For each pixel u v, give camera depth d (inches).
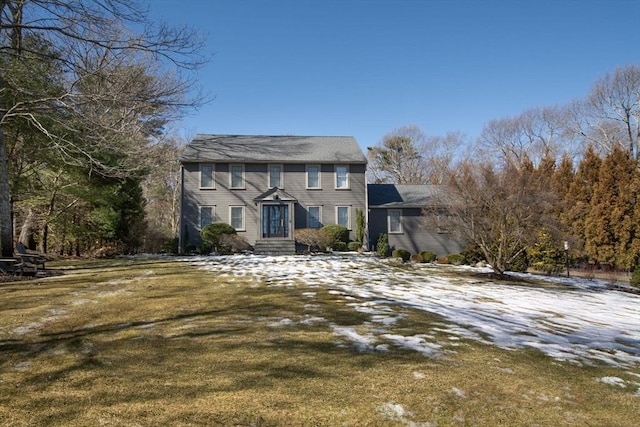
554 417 134.0
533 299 378.0
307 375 159.9
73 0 395.2
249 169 942.4
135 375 158.7
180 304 299.3
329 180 960.3
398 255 840.3
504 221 529.7
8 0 434.3
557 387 157.5
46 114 484.4
